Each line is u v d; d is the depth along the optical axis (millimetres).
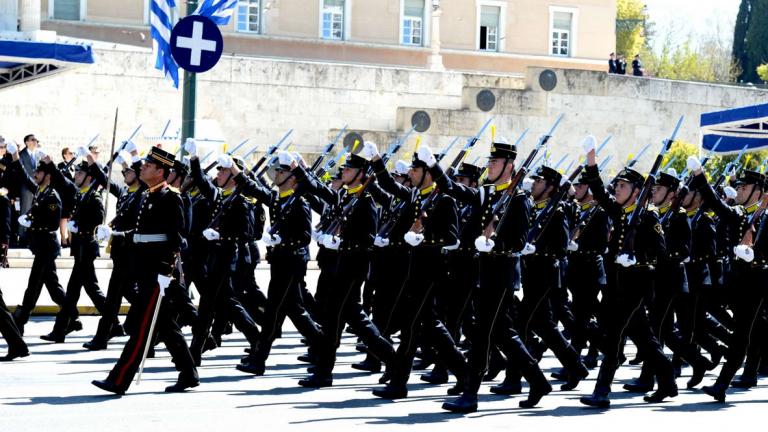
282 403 13492
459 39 52406
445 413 13133
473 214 14023
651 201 14711
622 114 45406
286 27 49625
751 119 27016
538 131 44219
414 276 13914
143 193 16844
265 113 42375
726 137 28016
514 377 14578
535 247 14312
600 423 12828
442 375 15320
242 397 13805
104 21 46594
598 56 54250
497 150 13422
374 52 51000
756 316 14398
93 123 39219
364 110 43750
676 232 15320
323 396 14055
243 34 48938
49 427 11766
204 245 17047
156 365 16062
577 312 16906
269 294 15492
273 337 15602
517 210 13133
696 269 16266
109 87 39406
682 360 16812
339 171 18391
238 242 15914
